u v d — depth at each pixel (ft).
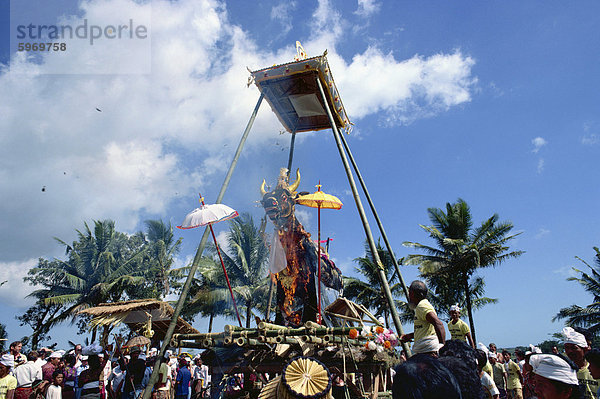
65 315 108.78
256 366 23.45
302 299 28.30
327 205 29.37
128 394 26.63
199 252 26.43
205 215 23.97
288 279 28.63
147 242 129.39
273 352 22.53
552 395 10.69
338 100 37.47
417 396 8.41
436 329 16.58
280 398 18.07
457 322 28.99
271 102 37.32
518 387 38.70
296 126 41.57
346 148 34.47
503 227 114.11
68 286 115.34
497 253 111.96
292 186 29.22
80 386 25.38
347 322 31.45
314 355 22.94
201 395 30.09
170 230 130.21
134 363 27.30
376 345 22.54
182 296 24.84
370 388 24.25
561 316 120.67
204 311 109.29
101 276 114.62
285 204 28.32
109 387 30.96
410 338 19.69
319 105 37.81
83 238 121.29
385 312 121.29
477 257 105.40
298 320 27.99
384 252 122.52
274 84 34.81
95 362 25.84
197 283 115.85
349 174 29.58
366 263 122.93
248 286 105.60
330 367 22.85
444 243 114.83
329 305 29.66
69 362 38.14
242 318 108.06
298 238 28.63
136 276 115.44
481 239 115.65
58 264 118.32
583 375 18.07
